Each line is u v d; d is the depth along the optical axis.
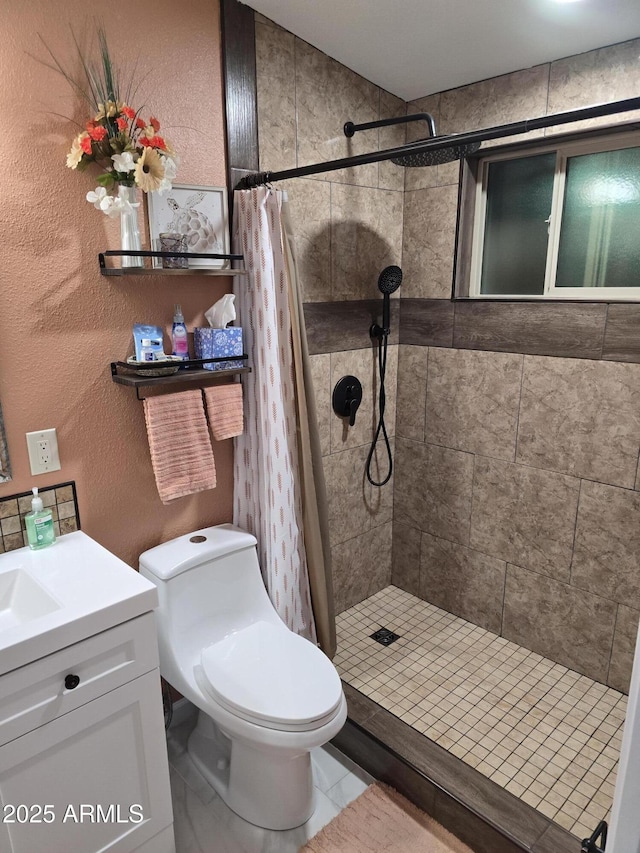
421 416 2.72
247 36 1.90
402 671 2.36
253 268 1.94
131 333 1.81
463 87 2.34
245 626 2.01
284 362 2.02
